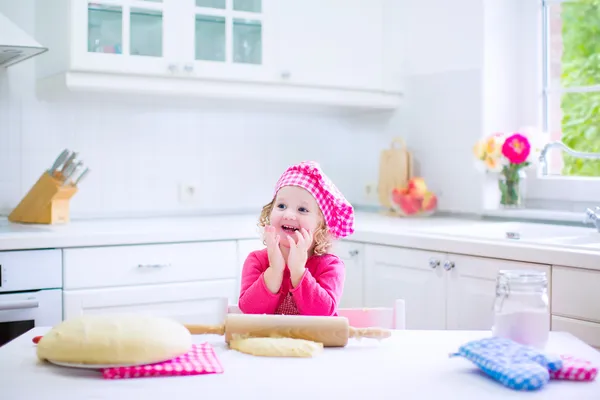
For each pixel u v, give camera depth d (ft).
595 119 8.96
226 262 8.44
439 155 10.07
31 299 7.38
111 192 9.75
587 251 6.16
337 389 3.25
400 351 3.96
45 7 8.98
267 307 5.09
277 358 3.80
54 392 3.21
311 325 4.04
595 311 6.06
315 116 11.33
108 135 9.71
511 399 3.14
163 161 10.11
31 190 8.68
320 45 9.74
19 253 7.34
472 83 9.52
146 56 8.55
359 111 11.34
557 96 9.44
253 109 10.78
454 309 7.39
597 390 3.28
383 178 10.59
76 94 9.29
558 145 8.25
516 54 9.70
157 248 8.04
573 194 9.00
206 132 10.42
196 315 8.27
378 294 8.41
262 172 10.90
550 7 9.48
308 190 5.34
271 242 5.06
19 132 9.14
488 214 9.45
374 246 8.44
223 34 9.11
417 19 10.34
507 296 3.92
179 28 8.73
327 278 5.37
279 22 9.42
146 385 3.32
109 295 7.77
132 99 9.68
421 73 10.30
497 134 8.96
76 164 8.50
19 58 8.48
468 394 3.20
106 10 8.34
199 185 10.38
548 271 6.44
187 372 3.49
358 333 4.04
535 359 3.47
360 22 10.08
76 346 3.52
